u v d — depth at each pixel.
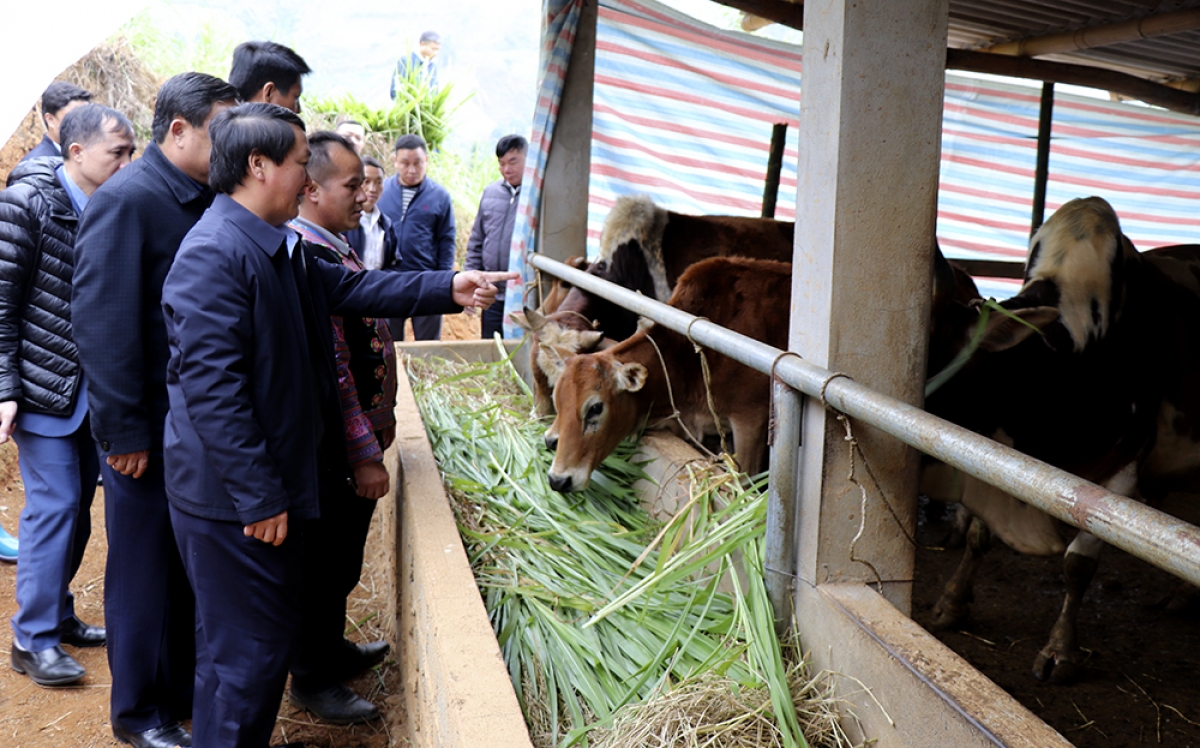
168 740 2.88
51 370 3.31
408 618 2.97
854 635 1.90
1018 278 6.82
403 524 3.18
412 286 2.84
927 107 1.96
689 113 6.41
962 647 3.34
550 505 3.30
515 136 6.73
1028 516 3.06
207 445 2.17
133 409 2.60
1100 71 6.79
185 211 2.68
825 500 2.05
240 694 2.35
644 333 3.61
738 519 2.40
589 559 2.83
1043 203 6.97
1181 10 5.41
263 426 2.29
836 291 1.99
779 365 2.08
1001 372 3.05
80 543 3.68
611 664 2.28
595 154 6.33
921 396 2.10
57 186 3.29
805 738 1.90
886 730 1.79
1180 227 8.03
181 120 2.63
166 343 2.70
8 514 5.02
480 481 3.41
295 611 2.42
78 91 3.82
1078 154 7.68
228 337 2.17
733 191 6.63
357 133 6.08
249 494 2.19
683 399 3.71
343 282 2.83
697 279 3.66
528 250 5.30
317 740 3.03
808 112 2.05
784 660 2.13
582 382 3.35
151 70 10.15
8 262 3.18
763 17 5.70
